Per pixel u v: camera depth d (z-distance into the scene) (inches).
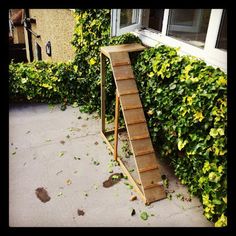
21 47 589.6
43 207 136.1
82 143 184.1
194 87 125.3
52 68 222.7
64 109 225.3
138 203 139.9
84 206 137.4
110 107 208.5
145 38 180.2
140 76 161.0
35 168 160.9
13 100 229.1
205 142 122.6
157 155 174.2
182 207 138.6
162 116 147.6
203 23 146.9
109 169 161.6
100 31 201.0
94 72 213.8
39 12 384.5
